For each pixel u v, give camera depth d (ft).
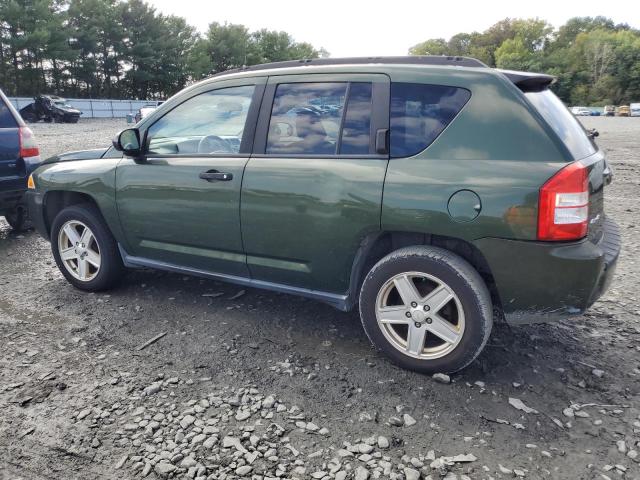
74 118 107.55
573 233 8.61
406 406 9.06
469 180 9.04
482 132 9.21
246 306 13.30
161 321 12.42
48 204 14.75
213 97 12.12
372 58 10.66
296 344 11.31
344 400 9.23
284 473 7.43
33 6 157.17
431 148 9.54
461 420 8.69
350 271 10.57
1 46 155.63
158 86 211.82
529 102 9.09
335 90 10.63
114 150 13.73
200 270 12.59
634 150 55.67
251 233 11.28
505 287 9.14
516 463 7.70
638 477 7.43
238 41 249.75
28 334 11.69
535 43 412.77
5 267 16.61
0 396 9.23
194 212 11.91
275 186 10.75
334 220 10.19
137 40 196.24
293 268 11.06
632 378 10.07
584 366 10.50
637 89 327.47
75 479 7.28
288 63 11.65
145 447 7.94
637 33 438.81
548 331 12.08
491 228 8.89
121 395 9.31
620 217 24.23
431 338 10.39
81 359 10.59
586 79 349.82
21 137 19.11
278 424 8.54
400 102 9.96
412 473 7.43
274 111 11.23
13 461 7.62
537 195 8.58
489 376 10.07
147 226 12.78
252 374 10.08
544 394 9.48
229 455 7.79
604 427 8.56
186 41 219.41
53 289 14.52
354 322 12.42
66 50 164.76
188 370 10.21
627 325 12.45
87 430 8.32
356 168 10.01
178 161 12.20
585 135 10.68
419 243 10.10
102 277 13.85
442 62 10.12
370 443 8.11
